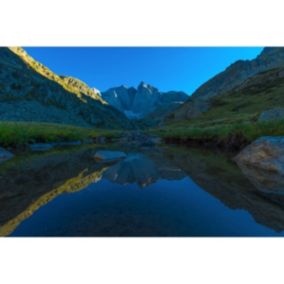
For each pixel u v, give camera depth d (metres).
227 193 5.40
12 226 3.70
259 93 101.31
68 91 165.12
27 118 97.00
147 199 4.98
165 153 13.77
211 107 108.62
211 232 3.54
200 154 13.04
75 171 8.11
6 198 5.07
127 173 7.62
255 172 7.59
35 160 11.14
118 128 169.00
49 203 4.73
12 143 16.42
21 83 121.19
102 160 10.77
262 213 4.24
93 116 156.25
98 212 4.22
